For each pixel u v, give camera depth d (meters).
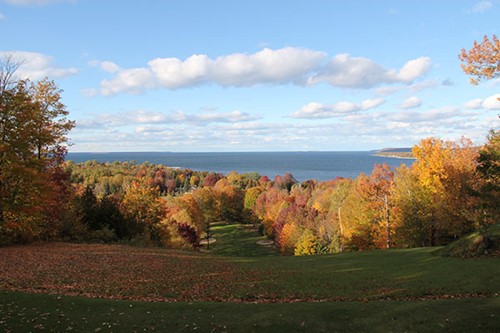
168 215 70.12
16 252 22.22
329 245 48.59
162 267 20.28
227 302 12.62
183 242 43.53
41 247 25.17
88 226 34.94
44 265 18.61
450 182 28.89
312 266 21.98
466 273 16.23
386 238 36.66
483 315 9.64
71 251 23.98
